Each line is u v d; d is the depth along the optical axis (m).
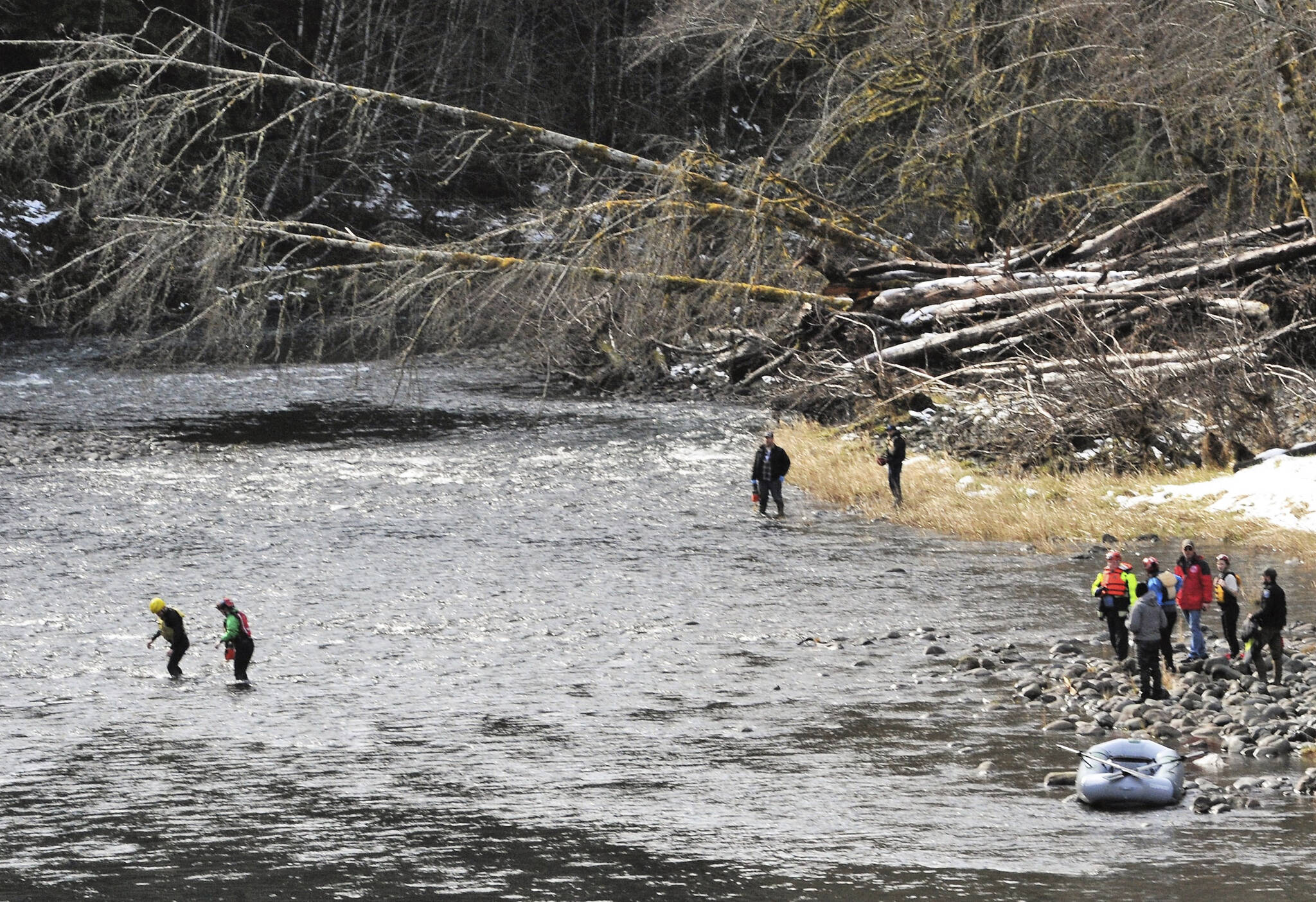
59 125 77.81
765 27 97.19
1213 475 56.25
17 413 85.56
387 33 145.12
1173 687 31.20
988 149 90.62
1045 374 66.62
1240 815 22.75
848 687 32.09
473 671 34.22
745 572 46.69
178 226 76.44
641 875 20.67
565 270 77.00
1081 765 23.97
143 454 72.94
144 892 20.33
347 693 32.34
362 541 52.22
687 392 98.44
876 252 83.00
